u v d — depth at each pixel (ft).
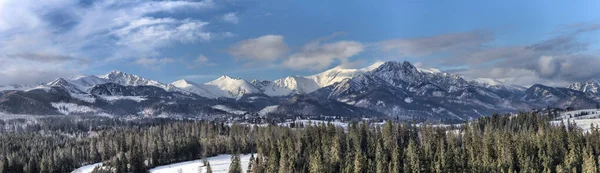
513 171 653.30
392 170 647.56
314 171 653.30
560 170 633.20
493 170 654.12
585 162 617.21
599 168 617.21
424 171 651.25
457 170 654.94
